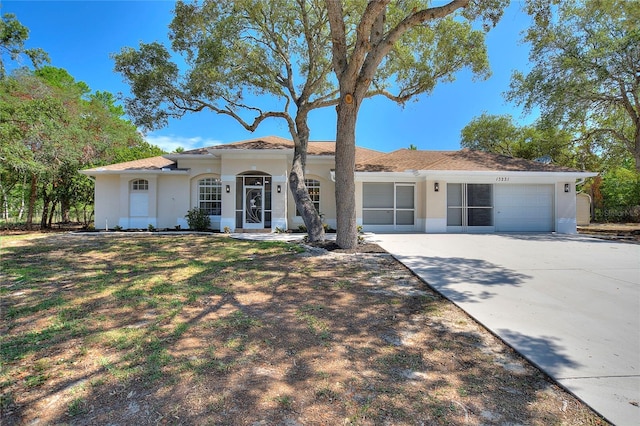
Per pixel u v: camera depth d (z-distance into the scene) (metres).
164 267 7.84
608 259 8.49
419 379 3.07
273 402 2.68
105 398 2.72
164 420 2.44
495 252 9.53
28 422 2.43
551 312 4.83
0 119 15.51
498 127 29.00
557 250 9.89
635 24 15.09
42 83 18.97
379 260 8.56
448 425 2.43
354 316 4.69
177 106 14.30
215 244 11.56
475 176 15.19
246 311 4.85
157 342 3.77
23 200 26.66
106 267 7.84
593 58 14.80
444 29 13.11
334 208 17.56
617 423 2.48
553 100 16.12
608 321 4.49
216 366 3.24
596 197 28.02
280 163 16.59
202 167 17.95
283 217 16.52
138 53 12.97
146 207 17.92
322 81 15.95
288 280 6.62
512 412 2.60
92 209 23.95
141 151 30.20
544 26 10.24
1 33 13.62
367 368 3.26
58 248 10.70
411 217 16.06
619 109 17.66
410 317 4.68
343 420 2.47
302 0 13.17
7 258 8.98
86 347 3.65
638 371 3.23
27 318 4.53
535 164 16.28
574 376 3.13
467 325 4.41
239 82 13.64
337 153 9.98
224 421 2.43
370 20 8.25
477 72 13.95
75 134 18.38
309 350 3.63
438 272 7.13
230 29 12.87
